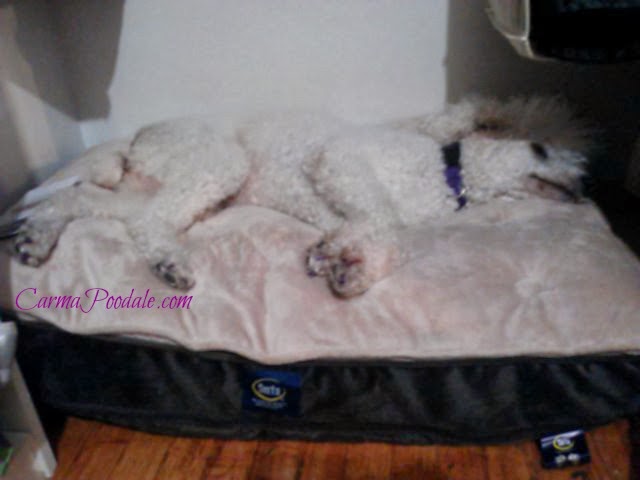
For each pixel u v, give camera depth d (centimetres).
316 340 106
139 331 109
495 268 114
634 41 91
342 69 160
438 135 148
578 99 158
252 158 143
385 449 118
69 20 157
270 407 113
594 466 113
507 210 136
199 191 129
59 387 118
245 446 120
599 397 110
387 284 110
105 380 116
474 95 150
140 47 161
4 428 108
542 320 106
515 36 102
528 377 108
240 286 113
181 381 113
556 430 115
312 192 135
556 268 113
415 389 109
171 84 166
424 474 112
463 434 116
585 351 104
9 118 138
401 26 153
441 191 138
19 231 119
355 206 123
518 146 136
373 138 139
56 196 128
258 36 157
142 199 134
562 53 97
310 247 118
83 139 175
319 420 115
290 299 110
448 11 149
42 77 152
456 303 108
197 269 116
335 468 114
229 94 167
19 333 115
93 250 118
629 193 148
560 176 134
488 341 105
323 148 132
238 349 107
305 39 157
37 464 112
